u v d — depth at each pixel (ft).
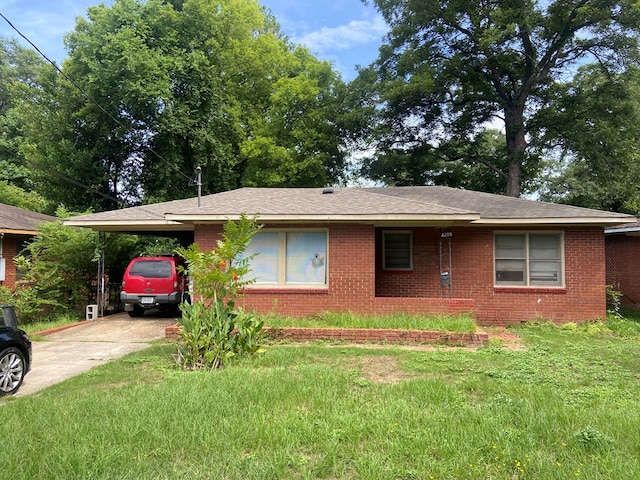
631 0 66.69
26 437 13.71
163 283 43.78
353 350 27.63
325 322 33.68
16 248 50.06
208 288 25.86
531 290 40.88
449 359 25.05
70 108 71.46
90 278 49.52
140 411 15.84
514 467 11.93
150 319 44.70
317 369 22.15
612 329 37.63
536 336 34.06
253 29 96.53
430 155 90.02
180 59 72.33
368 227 36.52
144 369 23.68
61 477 11.28
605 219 38.47
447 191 51.78
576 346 29.78
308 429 14.15
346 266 36.40
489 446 13.05
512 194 83.51
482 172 96.07
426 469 11.75
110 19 69.82
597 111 78.18
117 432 13.89
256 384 19.25
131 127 72.18
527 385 19.75
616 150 76.69
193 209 37.60
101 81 67.10
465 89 86.02
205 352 24.03
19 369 20.92
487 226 41.68
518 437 13.67
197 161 79.05
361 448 13.11
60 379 22.95
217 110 79.41
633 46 72.43
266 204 38.91
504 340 32.07
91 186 74.69
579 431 13.87
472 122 90.99
